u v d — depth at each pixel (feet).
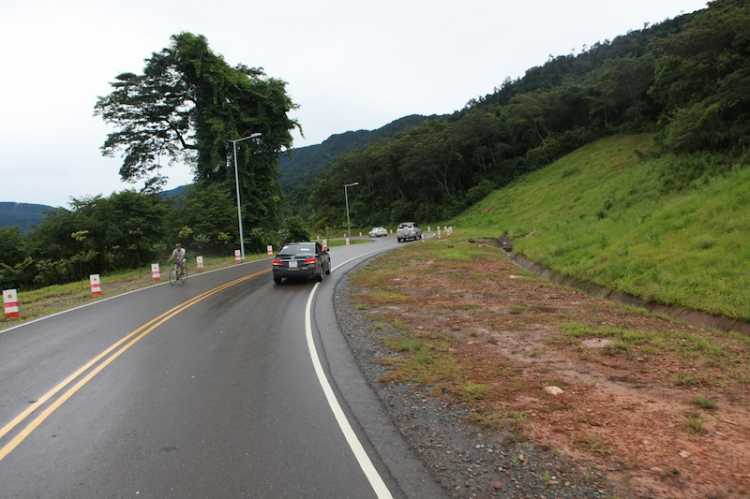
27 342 28.89
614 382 17.88
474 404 16.22
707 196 50.24
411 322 30.25
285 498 10.77
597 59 391.86
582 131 257.96
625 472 11.53
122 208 96.94
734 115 93.97
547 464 12.10
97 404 17.24
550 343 23.71
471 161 288.10
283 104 139.33
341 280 53.72
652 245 42.50
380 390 18.03
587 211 104.94
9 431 15.01
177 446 13.58
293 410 16.15
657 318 28.12
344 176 360.28
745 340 22.08
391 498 10.69
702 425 13.78
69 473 12.18
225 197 124.88
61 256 88.74
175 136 137.80
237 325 31.07
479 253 79.10
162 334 28.96
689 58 135.03
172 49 120.57
